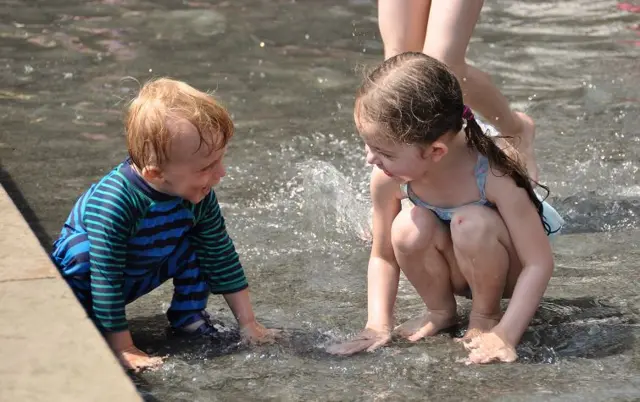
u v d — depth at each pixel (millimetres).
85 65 7320
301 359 3557
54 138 6027
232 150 5855
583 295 4082
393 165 3525
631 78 7109
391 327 3797
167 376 3414
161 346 3697
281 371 3453
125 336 3564
